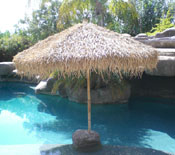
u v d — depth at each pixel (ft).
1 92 33.53
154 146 13.38
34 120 19.77
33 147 13.20
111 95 24.21
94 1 42.65
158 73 22.31
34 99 28.48
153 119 19.07
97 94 24.26
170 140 14.42
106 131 16.25
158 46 27.04
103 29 14.05
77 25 14.19
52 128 17.39
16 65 13.65
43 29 62.03
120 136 15.20
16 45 57.57
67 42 12.12
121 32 59.88
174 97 25.86
